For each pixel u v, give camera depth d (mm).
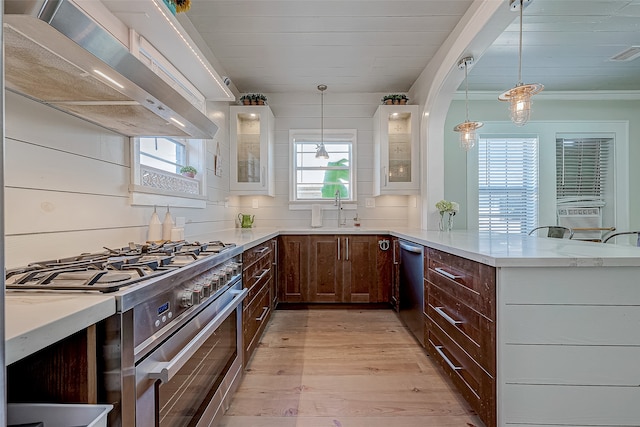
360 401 1687
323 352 2266
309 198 3895
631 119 3754
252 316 2066
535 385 1231
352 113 3756
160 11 1351
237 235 2490
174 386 971
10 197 959
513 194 3721
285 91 3680
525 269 1227
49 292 696
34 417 642
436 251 1912
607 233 3738
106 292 704
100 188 1368
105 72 854
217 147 2953
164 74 1822
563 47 2695
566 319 1226
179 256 1211
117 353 684
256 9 2193
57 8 608
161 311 866
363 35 2525
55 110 1130
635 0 2059
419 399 1707
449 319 1691
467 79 3250
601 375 1221
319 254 3254
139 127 1399
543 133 3736
